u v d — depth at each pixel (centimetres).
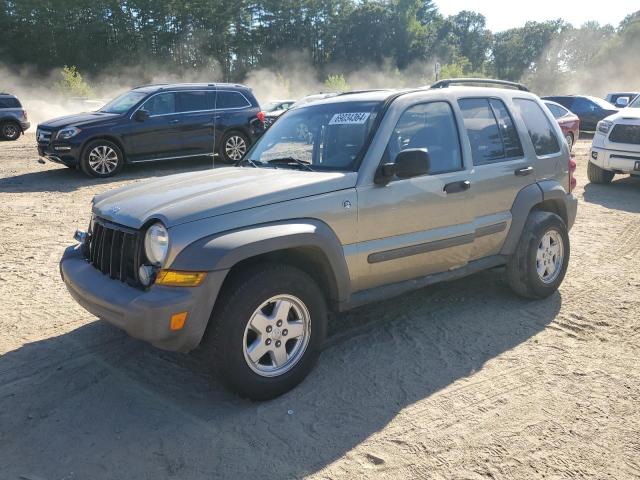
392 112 398
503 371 375
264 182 361
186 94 1261
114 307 315
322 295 358
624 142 1036
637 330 439
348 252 368
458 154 435
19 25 6194
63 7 6278
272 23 7806
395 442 300
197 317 306
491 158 459
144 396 347
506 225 467
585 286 539
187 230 311
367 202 373
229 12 7119
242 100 1355
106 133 1142
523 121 495
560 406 334
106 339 425
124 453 292
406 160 361
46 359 393
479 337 427
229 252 309
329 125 417
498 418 322
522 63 11431
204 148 1290
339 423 318
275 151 436
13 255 632
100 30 6412
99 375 372
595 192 1034
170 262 307
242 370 324
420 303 496
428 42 8762
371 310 481
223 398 345
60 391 352
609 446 297
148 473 277
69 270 370
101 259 355
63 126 1120
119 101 1255
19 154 1559
